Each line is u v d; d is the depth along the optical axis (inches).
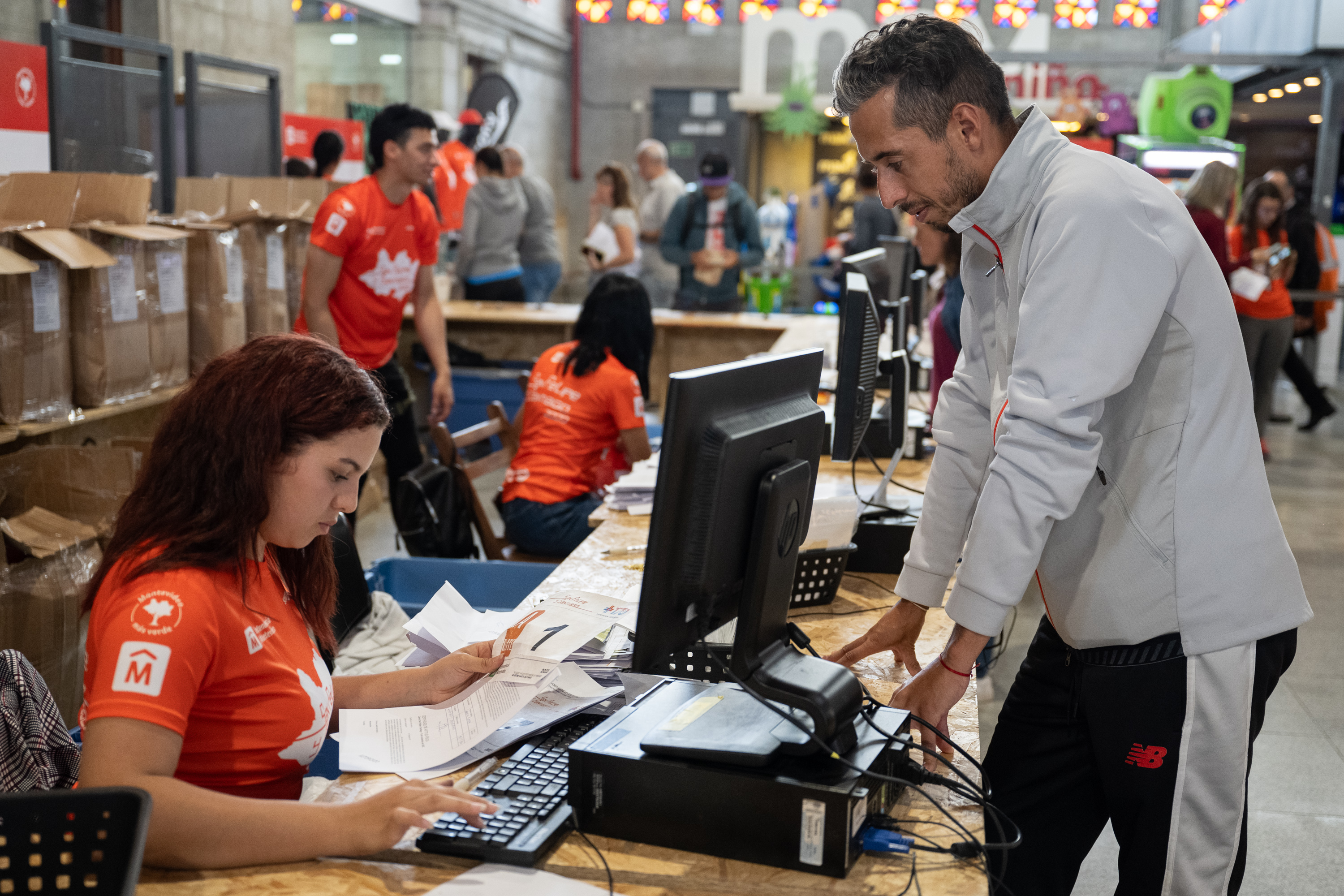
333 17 343.9
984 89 55.9
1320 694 138.3
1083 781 67.3
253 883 46.0
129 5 223.5
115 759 45.1
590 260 307.1
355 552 92.6
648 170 320.8
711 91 564.4
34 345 123.3
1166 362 55.9
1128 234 53.1
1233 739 58.3
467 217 291.4
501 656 63.2
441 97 415.8
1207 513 56.6
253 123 221.1
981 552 55.4
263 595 53.1
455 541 130.5
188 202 164.7
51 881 39.4
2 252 114.9
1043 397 53.6
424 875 47.2
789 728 51.0
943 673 57.4
